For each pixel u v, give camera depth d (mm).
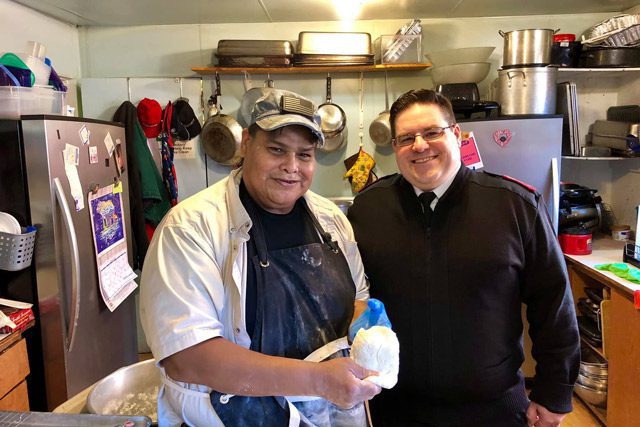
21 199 1923
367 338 930
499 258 1355
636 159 3006
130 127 3102
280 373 888
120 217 2516
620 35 2814
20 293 1986
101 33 3342
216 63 3320
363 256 1505
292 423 1006
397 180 1555
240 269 996
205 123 3230
